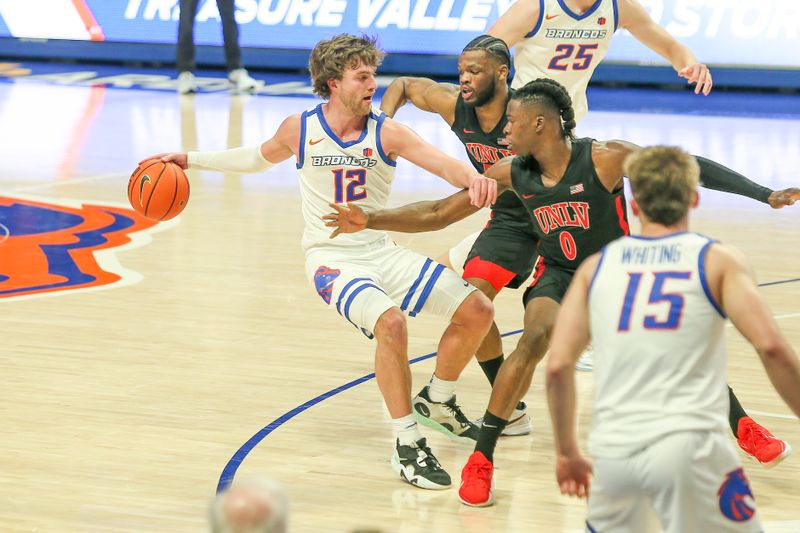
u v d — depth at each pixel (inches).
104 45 1578.5
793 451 398.9
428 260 396.2
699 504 236.5
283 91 1407.5
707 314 240.8
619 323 244.7
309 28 1494.8
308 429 417.7
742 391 459.5
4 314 555.5
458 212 377.1
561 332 252.5
